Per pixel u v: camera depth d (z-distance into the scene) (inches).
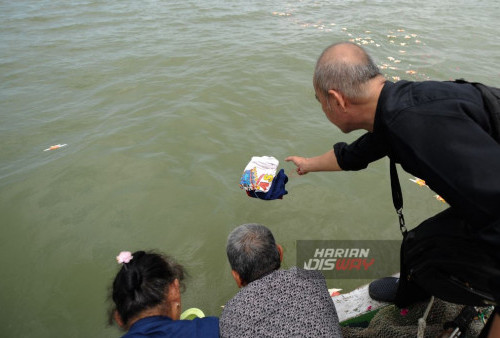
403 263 74.7
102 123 206.1
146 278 65.7
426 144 47.6
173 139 190.2
